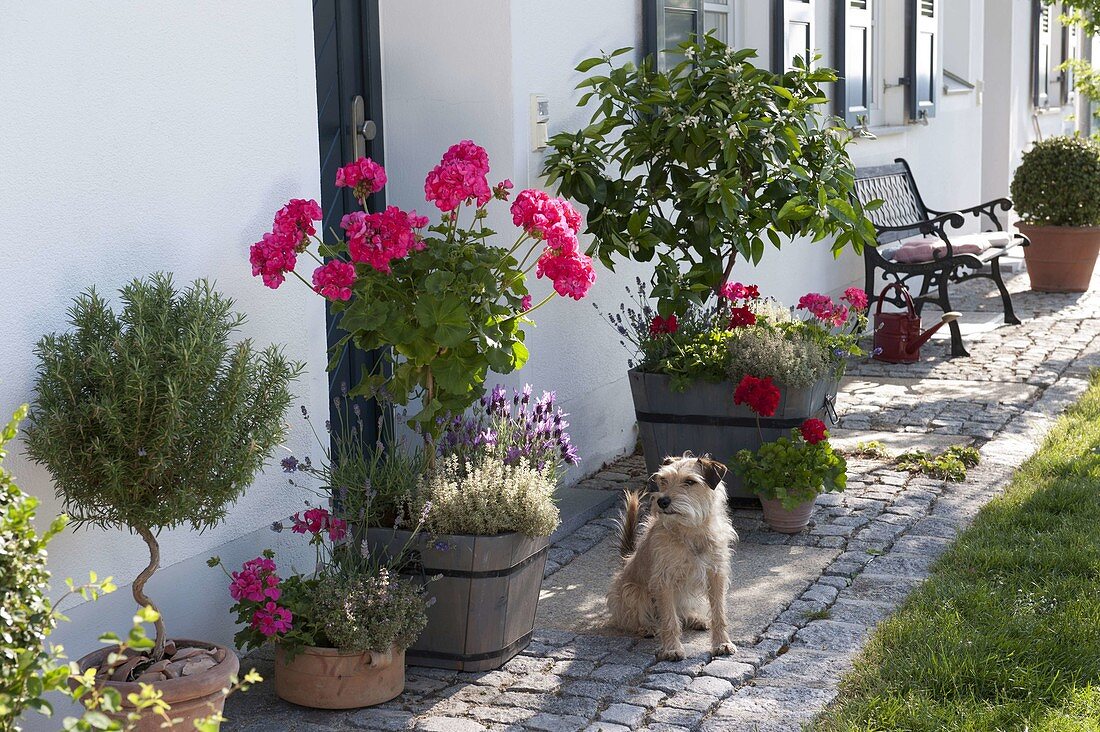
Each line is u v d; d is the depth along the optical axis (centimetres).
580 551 540
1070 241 1204
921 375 868
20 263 333
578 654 421
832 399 612
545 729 359
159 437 313
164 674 320
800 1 902
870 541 530
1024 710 351
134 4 368
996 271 1052
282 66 436
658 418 594
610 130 611
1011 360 902
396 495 419
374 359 578
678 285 608
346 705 374
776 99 625
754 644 423
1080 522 522
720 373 576
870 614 443
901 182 1130
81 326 329
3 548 228
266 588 372
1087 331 1009
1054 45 1841
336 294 386
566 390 637
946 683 369
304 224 385
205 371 326
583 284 413
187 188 392
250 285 422
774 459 548
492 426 471
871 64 1106
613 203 598
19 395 333
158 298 341
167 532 385
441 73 579
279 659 378
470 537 391
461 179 401
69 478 316
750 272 853
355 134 561
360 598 375
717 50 633
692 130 588
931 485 611
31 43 334
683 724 359
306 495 451
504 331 421
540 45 598
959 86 1362
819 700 371
